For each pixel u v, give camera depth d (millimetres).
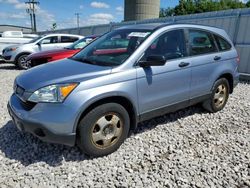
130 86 3270
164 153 3389
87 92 2936
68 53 8383
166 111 3867
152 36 3607
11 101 3365
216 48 4602
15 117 3105
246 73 8641
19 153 3326
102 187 2707
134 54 3398
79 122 2984
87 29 18125
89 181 2791
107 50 3791
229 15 9055
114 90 3104
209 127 4242
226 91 4934
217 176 2932
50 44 11305
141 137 3789
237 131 4121
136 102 3391
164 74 3633
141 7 24062
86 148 3072
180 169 3041
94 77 3047
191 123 4367
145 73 3412
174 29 3912
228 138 3861
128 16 25109
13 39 13492
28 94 3000
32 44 11117
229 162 3211
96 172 2949
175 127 4188
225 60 4688
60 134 2877
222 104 4930
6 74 9500
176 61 3809
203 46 4359
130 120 3533
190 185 2775
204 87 4355
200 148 3537
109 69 3207
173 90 3828
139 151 3408
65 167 3031
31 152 3334
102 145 3201
